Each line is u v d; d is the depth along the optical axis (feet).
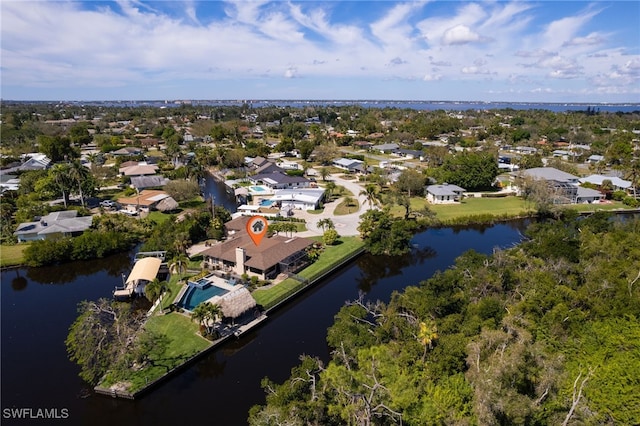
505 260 213.66
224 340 178.60
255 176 504.43
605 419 116.47
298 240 268.00
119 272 260.62
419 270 265.13
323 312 210.79
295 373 137.69
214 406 145.79
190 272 246.06
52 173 399.03
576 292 176.04
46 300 221.25
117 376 151.12
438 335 150.41
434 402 114.52
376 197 407.23
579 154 638.53
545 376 112.27
